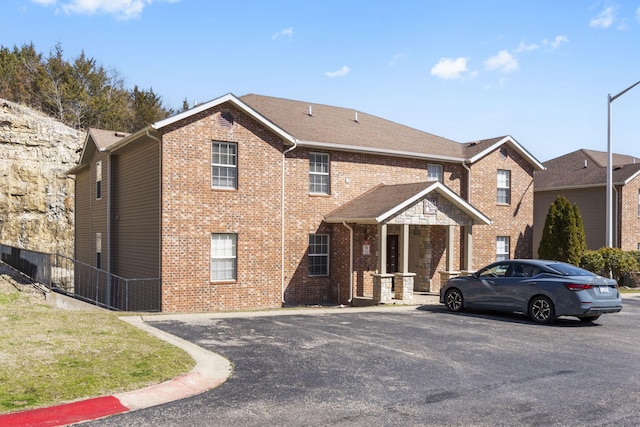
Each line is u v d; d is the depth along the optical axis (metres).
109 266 23.61
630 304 19.11
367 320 13.98
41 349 9.01
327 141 21.98
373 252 21.95
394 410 6.70
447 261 21.78
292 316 14.61
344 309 16.72
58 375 7.61
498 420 6.38
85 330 10.90
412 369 8.76
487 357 9.71
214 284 19.11
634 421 6.39
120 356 8.80
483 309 16.22
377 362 9.20
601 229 31.98
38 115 39.75
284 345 10.48
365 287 21.70
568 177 34.31
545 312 13.77
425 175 25.08
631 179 31.34
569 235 27.05
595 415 6.59
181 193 18.56
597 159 35.50
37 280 18.56
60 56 57.41
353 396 7.26
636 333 12.50
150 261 19.42
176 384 7.57
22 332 10.33
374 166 23.55
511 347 10.66
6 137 36.75
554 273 14.04
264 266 20.20
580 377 8.39
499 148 27.20
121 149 22.36
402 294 19.70
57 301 16.12
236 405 6.82
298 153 21.50
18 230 36.16
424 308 17.08
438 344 10.84
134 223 21.27
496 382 8.05
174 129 18.47
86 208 28.70
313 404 6.89
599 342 11.30
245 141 19.83
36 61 57.28
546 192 35.12
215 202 19.17
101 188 25.44
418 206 20.44
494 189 26.95
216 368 8.60
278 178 20.56
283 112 24.56
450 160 25.38
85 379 7.49
